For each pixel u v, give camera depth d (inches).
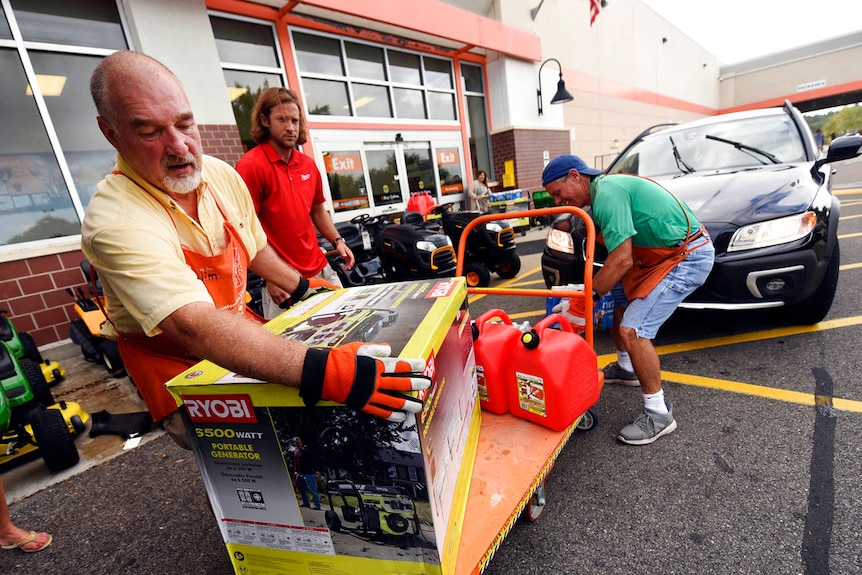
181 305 35.6
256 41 232.2
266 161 97.3
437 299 49.8
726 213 101.3
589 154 520.1
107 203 42.0
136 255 38.1
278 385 33.9
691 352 112.8
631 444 79.7
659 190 74.1
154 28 179.9
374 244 207.9
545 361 62.5
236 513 42.3
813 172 110.0
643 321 76.9
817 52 949.2
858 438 73.0
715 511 62.6
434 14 289.7
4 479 94.7
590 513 65.4
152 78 40.4
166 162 43.4
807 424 78.3
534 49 389.1
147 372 52.1
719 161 133.0
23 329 155.2
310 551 41.3
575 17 469.1
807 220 94.3
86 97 171.3
